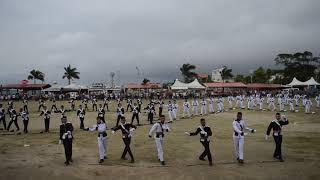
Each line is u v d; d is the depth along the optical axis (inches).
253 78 4938.5
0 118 957.2
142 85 3031.5
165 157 566.6
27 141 754.2
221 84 2881.4
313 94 2544.3
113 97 2406.5
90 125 1106.1
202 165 504.1
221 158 554.9
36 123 1181.7
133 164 514.0
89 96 2357.3
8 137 821.9
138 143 716.7
